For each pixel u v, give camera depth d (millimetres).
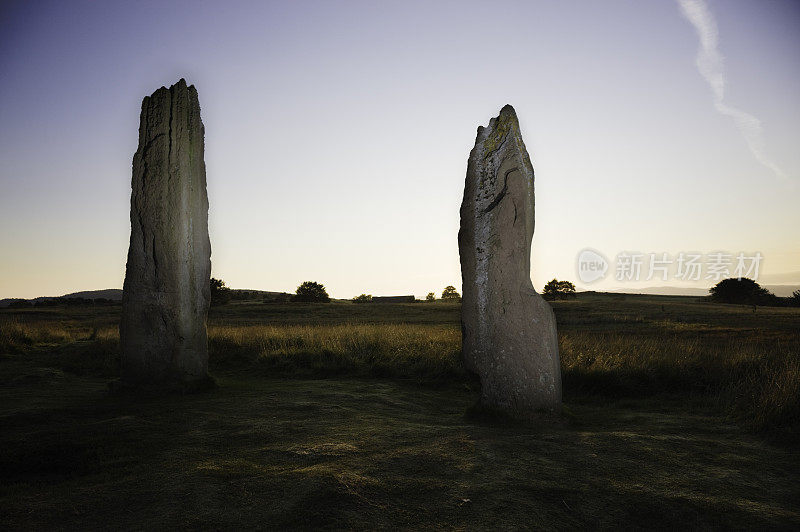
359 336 14883
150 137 10117
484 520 3861
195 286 10133
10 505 4129
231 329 18578
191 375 9789
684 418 7484
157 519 3836
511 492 4352
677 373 10211
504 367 7281
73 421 7266
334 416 7316
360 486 4363
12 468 5336
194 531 3658
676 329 26031
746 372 10023
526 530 3732
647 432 6500
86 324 30328
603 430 6723
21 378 11117
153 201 9867
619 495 4344
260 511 3953
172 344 9656
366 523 3773
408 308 58000
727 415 7621
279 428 6547
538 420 7004
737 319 37031
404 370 11953
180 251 9852
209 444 5863
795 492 4527
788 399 6727
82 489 4465
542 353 7176
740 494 4434
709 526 3891
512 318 7305
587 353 11797
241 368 13211
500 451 5438
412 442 5859
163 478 4660
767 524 3887
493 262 7496
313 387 10000
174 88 10312
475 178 7820
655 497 4297
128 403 8531
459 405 9086
